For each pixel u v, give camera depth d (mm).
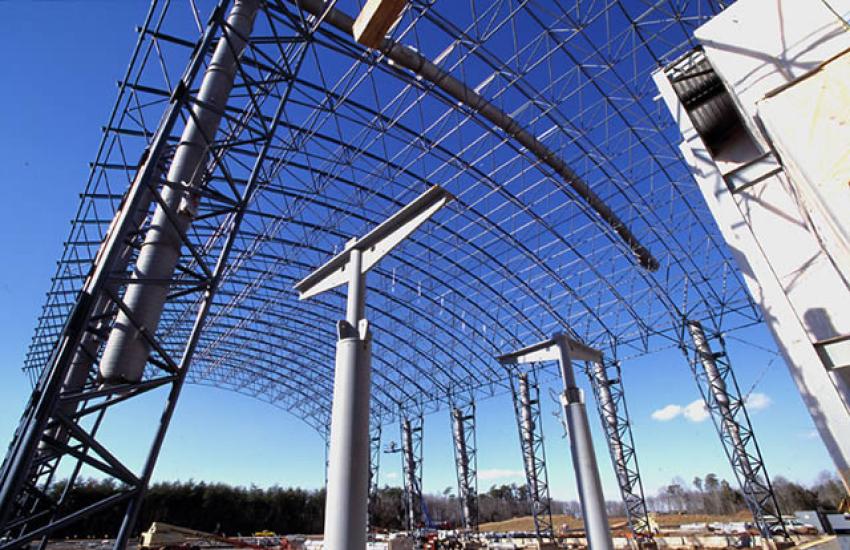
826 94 4020
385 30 10203
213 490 69250
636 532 30500
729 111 9141
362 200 26453
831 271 7410
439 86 17688
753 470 26125
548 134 20891
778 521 25016
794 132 4121
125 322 7855
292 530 73125
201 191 9312
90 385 11289
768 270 8125
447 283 34656
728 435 27156
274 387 56438
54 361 6816
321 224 28938
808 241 7738
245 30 10805
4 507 5680
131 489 7590
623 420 32781
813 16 7652
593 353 14773
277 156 22281
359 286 7355
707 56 9070
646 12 15938
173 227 8656
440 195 6793
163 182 8641
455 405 43906
